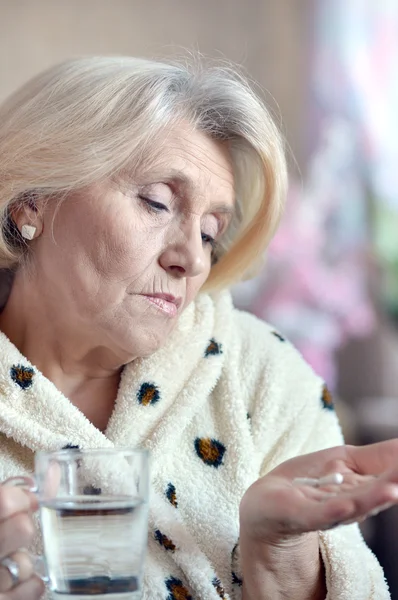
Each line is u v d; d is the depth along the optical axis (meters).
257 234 1.26
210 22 3.51
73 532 0.74
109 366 1.14
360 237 2.96
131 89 1.10
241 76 1.22
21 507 0.79
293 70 3.33
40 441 1.04
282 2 3.38
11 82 3.46
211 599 1.03
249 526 0.89
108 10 3.52
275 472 0.91
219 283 1.29
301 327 2.78
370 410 2.81
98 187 1.06
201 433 1.17
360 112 3.14
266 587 0.97
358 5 3.21
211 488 1.13
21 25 3.46
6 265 1.14
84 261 1.06
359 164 3.08
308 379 1.26
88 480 0.74
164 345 1.18
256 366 1.24
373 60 3.17
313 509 0.80
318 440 1.22
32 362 1.15
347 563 1.00
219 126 1.14
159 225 1.07
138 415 1.12
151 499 1.07
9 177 1.09
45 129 1.09
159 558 1.06
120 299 1.07
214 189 1.12
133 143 1.06
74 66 1.15
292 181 3.03
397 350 2.90
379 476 0.80
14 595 0.79
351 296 2.86
